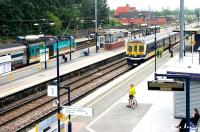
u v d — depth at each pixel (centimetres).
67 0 11400
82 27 10969
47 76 4566
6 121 2859
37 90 4047
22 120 2936
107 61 6341
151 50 6456
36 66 5559
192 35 6481
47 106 3378
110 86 3744
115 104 3005
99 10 12256
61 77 4534
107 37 8012
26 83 4100
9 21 8294
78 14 10912
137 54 6022
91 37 9606
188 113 1894
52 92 2039
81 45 8375
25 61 5600
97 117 2636
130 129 2362
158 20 16675
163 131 2309
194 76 2373
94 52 7325
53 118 2350
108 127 2406
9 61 4309
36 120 2861
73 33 9994
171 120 2538
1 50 4947
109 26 12744
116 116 2659
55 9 9950
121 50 7794
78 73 5091
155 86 1906
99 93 3416
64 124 2231
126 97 3241
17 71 5053
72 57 6512
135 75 4400
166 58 6019
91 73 5175
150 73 4525
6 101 3466
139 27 13025
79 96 3716
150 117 2620
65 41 6856
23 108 3316
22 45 5544
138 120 2552
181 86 1875
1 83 4131
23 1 8631
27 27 8700
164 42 7438
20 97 3706
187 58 4212
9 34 8281
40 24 8694
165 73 2275
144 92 3441
